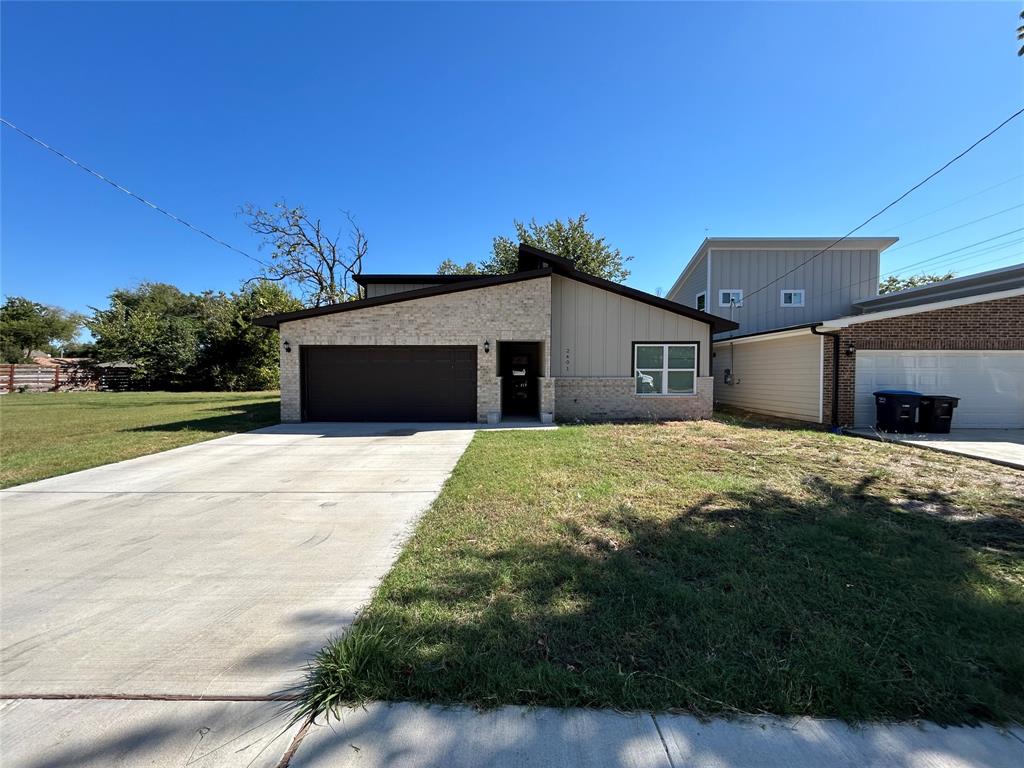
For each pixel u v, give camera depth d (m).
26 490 5.55
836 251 17.06
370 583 3.12
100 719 1.93
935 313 10.50
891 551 3.46
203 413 14.74
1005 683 2.05
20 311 45.50
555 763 1.71
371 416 11.91
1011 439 8.65
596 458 6.82
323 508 4.77
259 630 2.58
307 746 1.79
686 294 20.09
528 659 2.23
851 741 1.79
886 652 2.25
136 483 5.84
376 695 2.03
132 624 2.66
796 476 5.73
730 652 2.27
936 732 1.83
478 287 11.67
